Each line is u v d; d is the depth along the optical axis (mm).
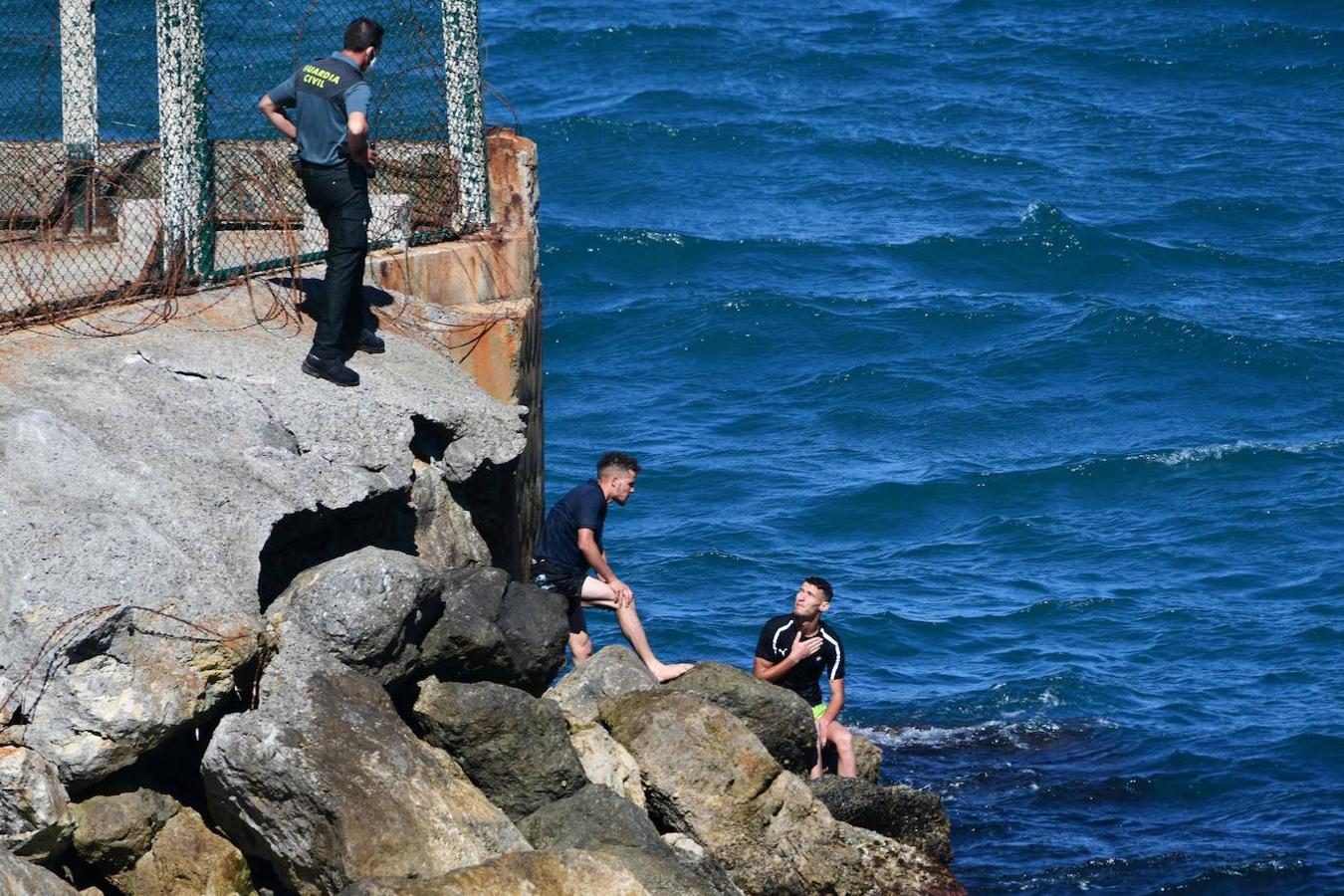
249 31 43562
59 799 25797
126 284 36625
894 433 93438
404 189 43219
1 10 43469
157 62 37406
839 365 105875
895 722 53594
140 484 29531
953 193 151500
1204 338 109062
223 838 27859
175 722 26422
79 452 29500
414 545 35594
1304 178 158875
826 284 125062
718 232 138125
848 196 150625
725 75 193250
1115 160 164625
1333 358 108000
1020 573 70250
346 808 26422
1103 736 52500
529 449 43625
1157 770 49844
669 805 33625
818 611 42062
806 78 193625
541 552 40688
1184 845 44750
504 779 30547
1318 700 55469
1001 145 168750
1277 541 74812
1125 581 69125
